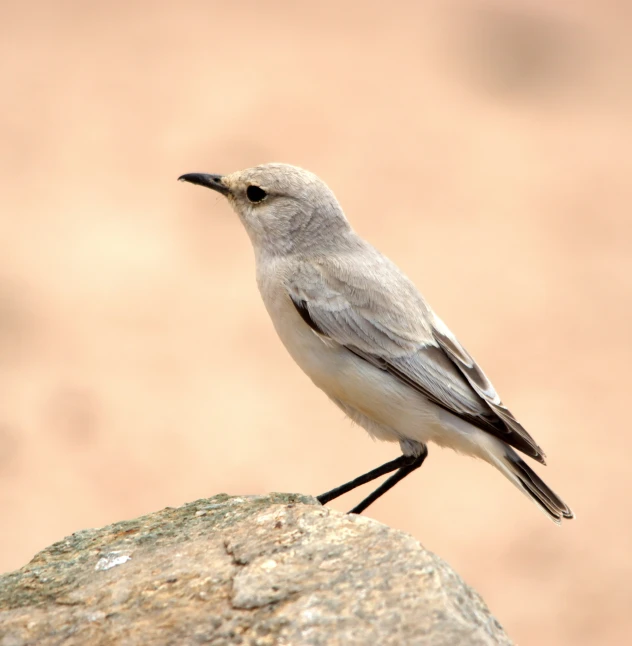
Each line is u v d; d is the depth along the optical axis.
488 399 7.44
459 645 4.47
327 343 7.48
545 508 7.30
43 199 22.91
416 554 4.96
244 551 5.19
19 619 5.02
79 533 5.89
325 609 4.70
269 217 7.89
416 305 7.66
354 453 15.10
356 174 25.05
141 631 4.79
